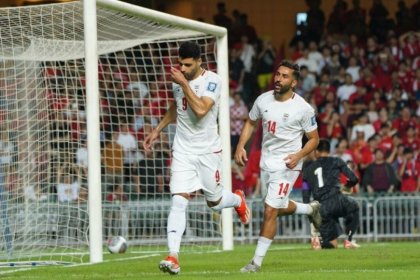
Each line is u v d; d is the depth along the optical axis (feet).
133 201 160.76
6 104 140.46
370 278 83.15
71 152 147.84
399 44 226.17
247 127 98.02
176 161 92.17
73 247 148.46
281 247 152.76
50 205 142.20
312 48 226.17
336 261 109.60
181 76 88.48
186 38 147.64
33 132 146.51
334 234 139.03
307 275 86.79
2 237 136.05
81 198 150.10
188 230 160.76
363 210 176.35
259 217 175.52
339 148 192.65
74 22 126.93
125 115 157.28
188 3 252.21
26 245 141.79
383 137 194.29
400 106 212.43
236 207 102.78
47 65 151.33
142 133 158.61
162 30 138.41
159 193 157.38
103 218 155.94
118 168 165.78
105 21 129.80
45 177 149.69
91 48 117.70
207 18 252.42
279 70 94.68
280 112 94.84
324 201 137.69
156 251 144.05
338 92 215.31
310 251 131.54
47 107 142.61
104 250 147.13
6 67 143.74
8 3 228.02
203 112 89.10
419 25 238.27
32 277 92.02
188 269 100.63
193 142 92.17
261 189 190.80
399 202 176.76
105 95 173.58
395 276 84.84
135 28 134.31
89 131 117.29
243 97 225.35
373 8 238.89
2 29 131.03
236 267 103.50
